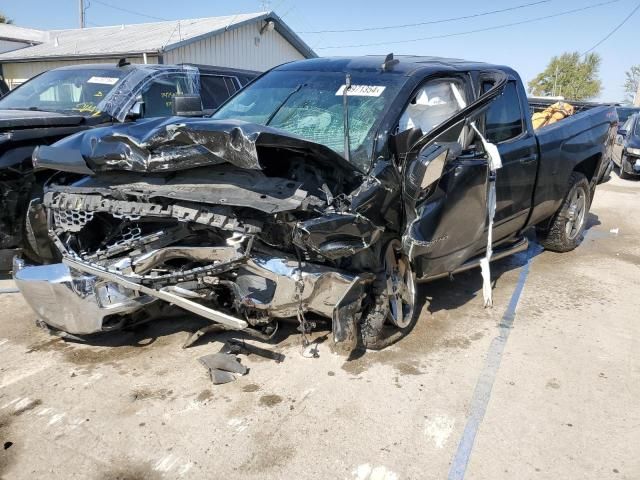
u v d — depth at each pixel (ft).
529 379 11.35
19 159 13.76
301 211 9.38
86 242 11.12
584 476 8.52
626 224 27.14
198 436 9.11
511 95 15.64
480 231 13.23
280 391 10.50
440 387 10.88
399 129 11.63
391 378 11.14
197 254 9.91
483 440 9.28
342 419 9.69
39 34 85.51
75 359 11.55
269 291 10.05
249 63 67.00
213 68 26.18
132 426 9.32
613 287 17.26
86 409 9.77
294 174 10.14
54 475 8.13
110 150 9.66
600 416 10.12
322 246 9.49
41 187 13.20
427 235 11.33
